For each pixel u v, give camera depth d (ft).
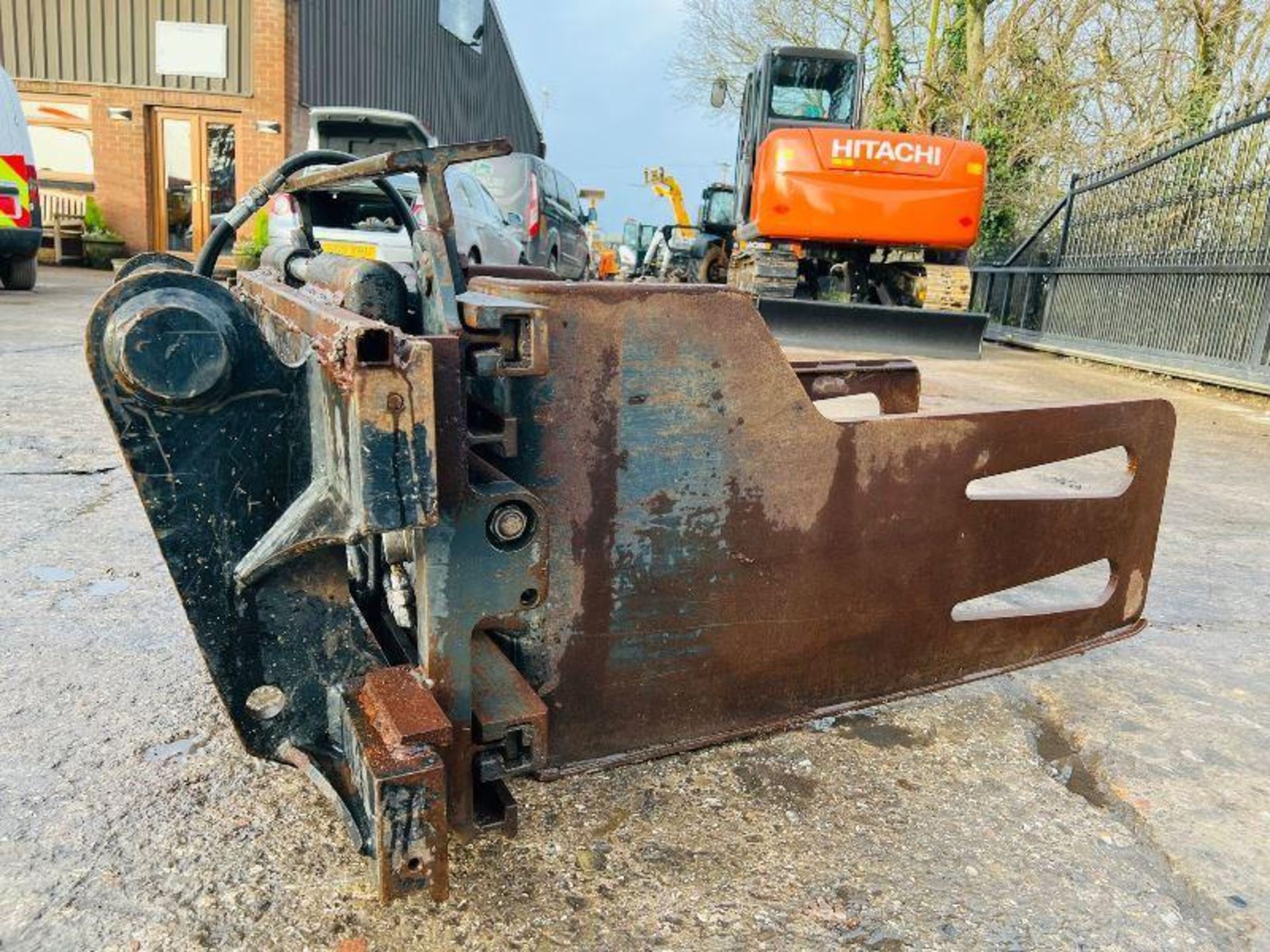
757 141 34.53
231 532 3.90
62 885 4.31
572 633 4.67
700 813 5.13
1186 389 25.82
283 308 4.81
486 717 4.13
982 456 5.72
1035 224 44.62
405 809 3.54
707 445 4.76
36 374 16.98
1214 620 8.41
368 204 23.86
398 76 68.23
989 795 5.46
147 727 5.69
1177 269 28.17
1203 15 44.75
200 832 4.74
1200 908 4.58
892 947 4.21
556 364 4.31
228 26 49.06
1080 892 4.65
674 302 4.50
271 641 4.06
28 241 32.04
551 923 4.24
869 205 28.78
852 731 6.10
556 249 41.86
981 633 6.13
